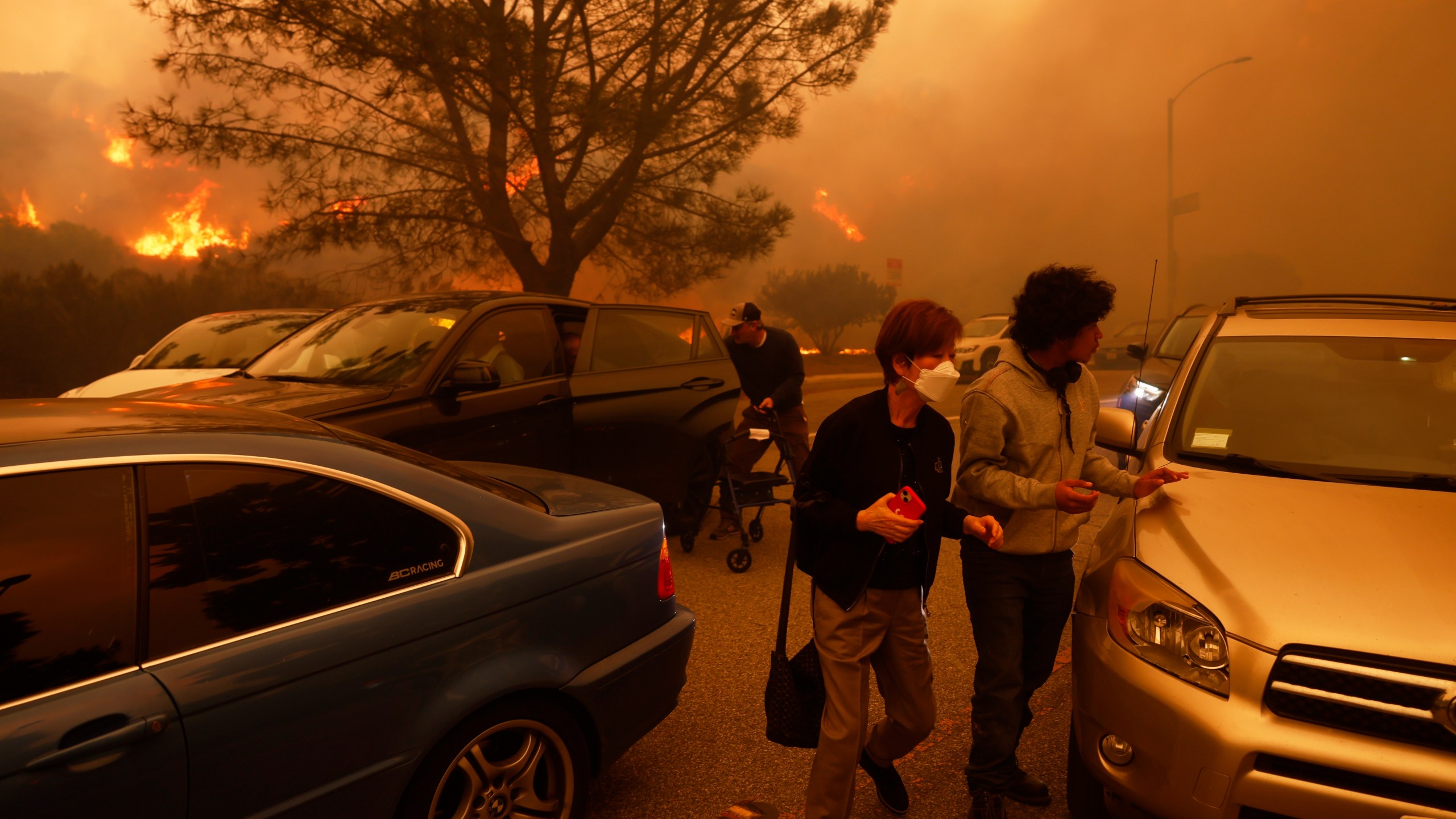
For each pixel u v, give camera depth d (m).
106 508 1.81
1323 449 3.09
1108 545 2.88
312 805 1.93
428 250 12.70
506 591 2.32
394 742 2.06
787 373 6.61
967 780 2.77
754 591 5.29
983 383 2.65
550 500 2.76
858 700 2.37
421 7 10.76
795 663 2.49
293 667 1.91
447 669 2.17
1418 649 2.08
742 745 3.33
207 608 1.86
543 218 14.57
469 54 10.75
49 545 1.73
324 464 2.14
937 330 2.25
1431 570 2.30
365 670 2.02
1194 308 10.45
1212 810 2.19
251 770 1.84
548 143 12.43
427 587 2.20
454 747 2.20
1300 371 3.43
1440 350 3.35
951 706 3.67
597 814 2.84
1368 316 3.64
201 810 1.78
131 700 1.70
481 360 5.12
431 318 5.27
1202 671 2.28
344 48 10.80
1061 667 4.09
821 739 2.39
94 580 1.75
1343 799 2.05
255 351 7.45
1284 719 2.16
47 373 16.36
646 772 3.12
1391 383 3.29
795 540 2.49
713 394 6.29
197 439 1.98
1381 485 2.87
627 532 2.75
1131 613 2.47
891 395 2.36
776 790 3.00
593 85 12.40
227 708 1.81
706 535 6.68
